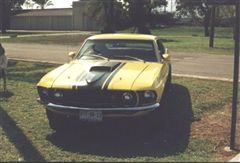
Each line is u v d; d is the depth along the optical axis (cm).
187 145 705
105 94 702
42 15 9375
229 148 693
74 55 895
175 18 8388
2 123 832
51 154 665
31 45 3173
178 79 1355
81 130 787
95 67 774
